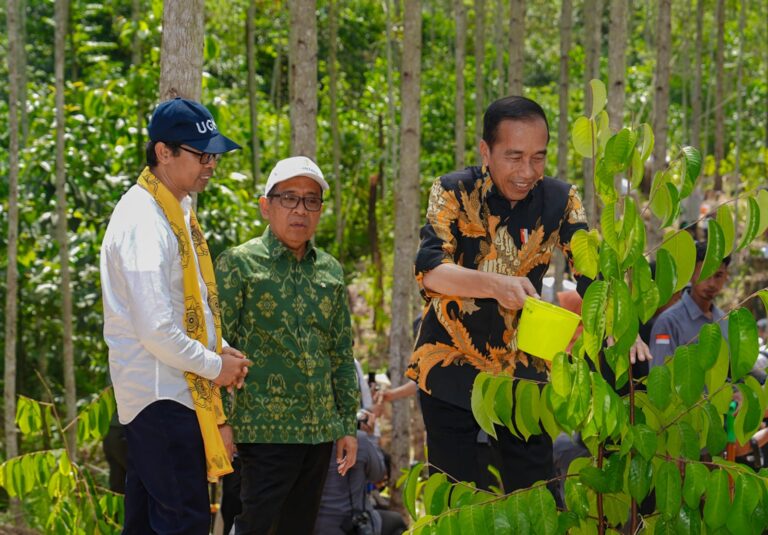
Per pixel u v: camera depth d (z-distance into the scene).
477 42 10.09
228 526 4.44
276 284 3.66
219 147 3.16
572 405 2.19
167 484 3.02
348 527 4.49
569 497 2.40
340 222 12.60
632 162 2.27
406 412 7.36
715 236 2.27
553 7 21.38
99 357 9.41
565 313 2.45
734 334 2.22
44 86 10.38
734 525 2.19
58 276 8.78
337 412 3.84
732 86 18.58
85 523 3.80
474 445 3.35
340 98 16.98
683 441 2.38
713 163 16.42
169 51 3.61
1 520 6.49
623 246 2.26
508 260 3.19
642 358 3.09
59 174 7.60
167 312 2.94
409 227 7.13
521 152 2.97
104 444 5.37
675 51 18.03
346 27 20.69
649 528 2.54
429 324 3.35
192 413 3.06
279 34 16.02
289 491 3.75
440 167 15.79
